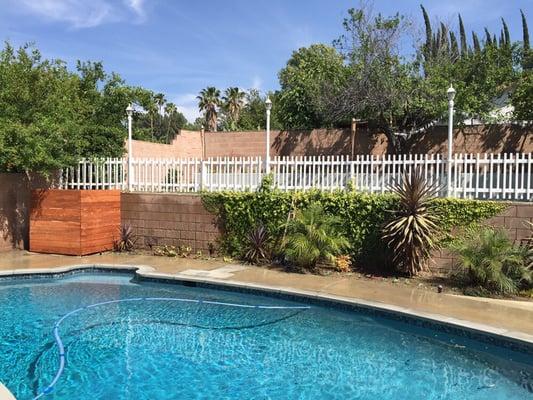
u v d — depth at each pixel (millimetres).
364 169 10539
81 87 14727
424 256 9250
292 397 4938
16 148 10914
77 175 12977
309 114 18516
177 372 5531
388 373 5523
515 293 8000
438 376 5441
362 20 15289
